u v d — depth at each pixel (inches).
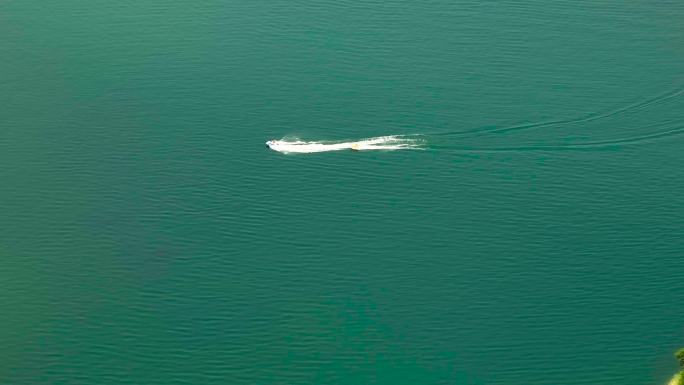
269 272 7244.1
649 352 6688.0
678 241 7480.3
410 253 7396.7
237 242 7470.5
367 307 6998.0
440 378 6520.7
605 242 7480.3
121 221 7637.8
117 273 7239.2
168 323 6875.0
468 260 7347.4
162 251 7401.6
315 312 6958.7
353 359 6633.9
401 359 6643.7
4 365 6584.6
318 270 7263.8
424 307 7003.0
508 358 6658.5
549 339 6781.5
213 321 6884.8
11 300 7047.2
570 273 7263.8
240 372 6540.4
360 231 7568.9
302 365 6584.6
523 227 7598.4
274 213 7701.8
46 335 6801.2
